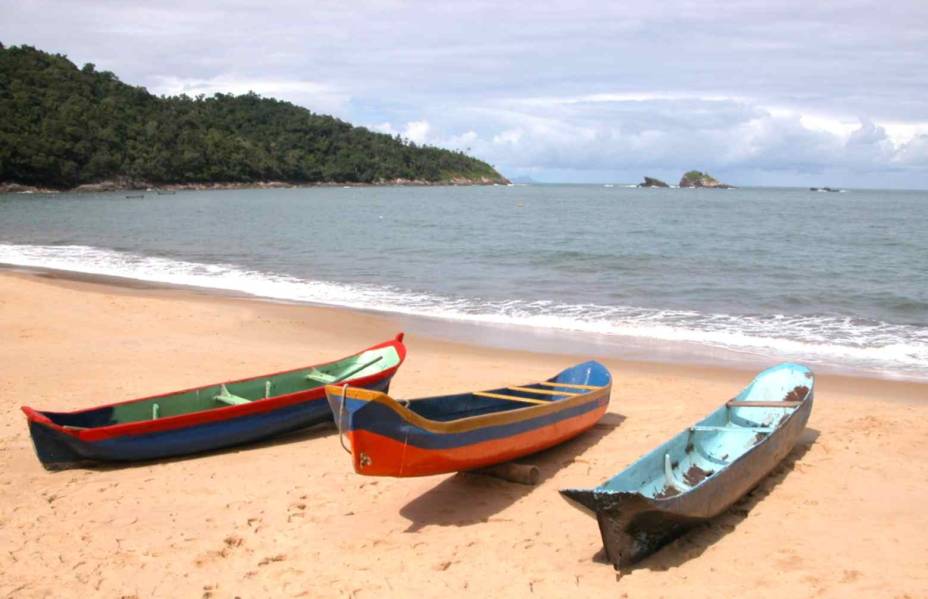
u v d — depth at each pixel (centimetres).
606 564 616
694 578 588
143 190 13775
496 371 1302
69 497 782
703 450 796
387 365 1096
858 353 1460
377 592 582
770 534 660
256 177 17175
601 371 1016
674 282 2400
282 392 1042
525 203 9694
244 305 1953
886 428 936
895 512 696
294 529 703
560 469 843
